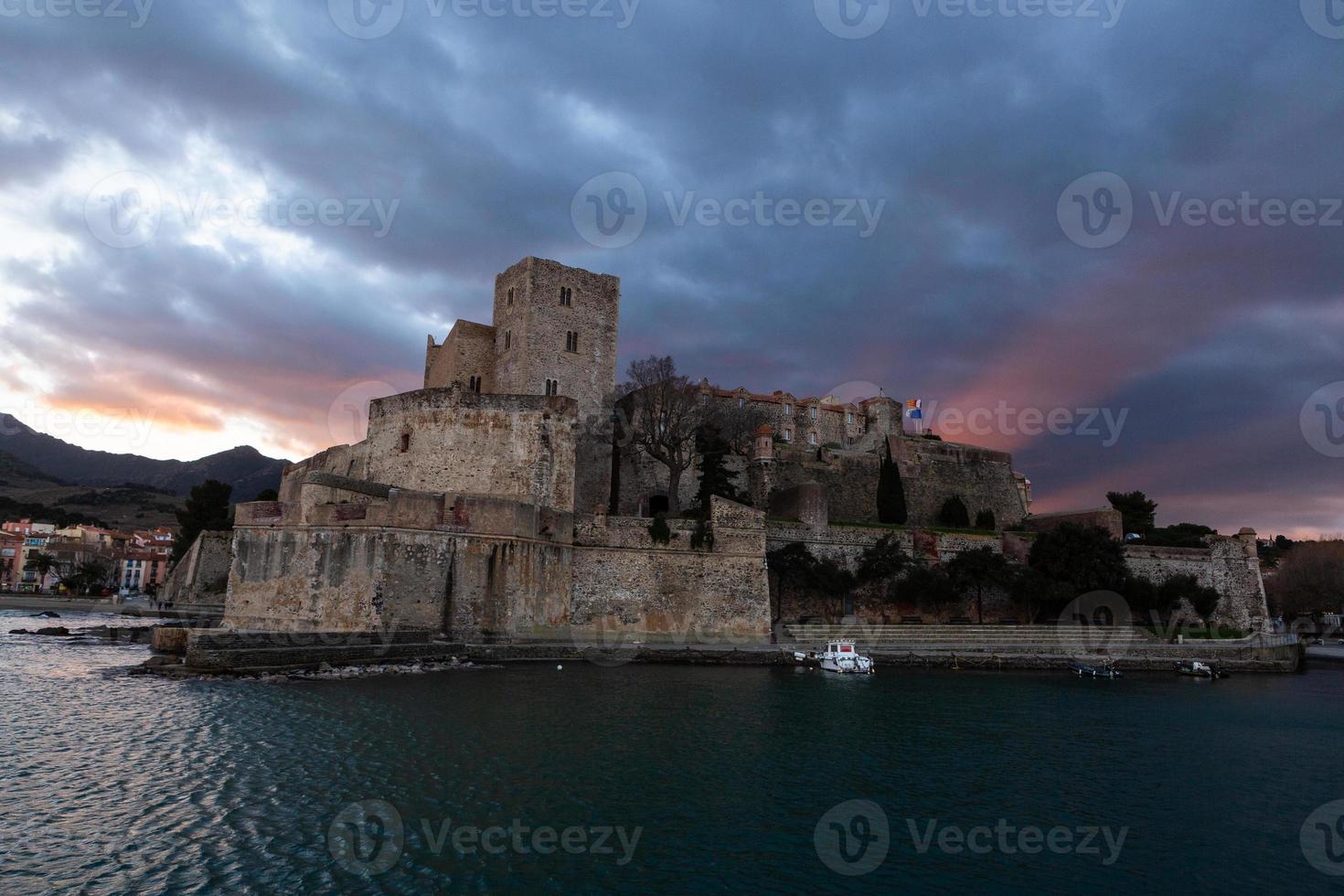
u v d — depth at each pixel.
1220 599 80.50
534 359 71.62
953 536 74.38
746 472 80.38
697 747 29.11
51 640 58.78
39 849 17.39
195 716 29.94
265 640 42.44
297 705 32.38
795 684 46.16
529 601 51.72
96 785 21.67
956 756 30.20
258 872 16.95
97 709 31.02
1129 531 93.31
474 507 49.88
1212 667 64.88
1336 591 95.06
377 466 62.03
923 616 68.56
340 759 24.94
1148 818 23.84
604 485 73.00
